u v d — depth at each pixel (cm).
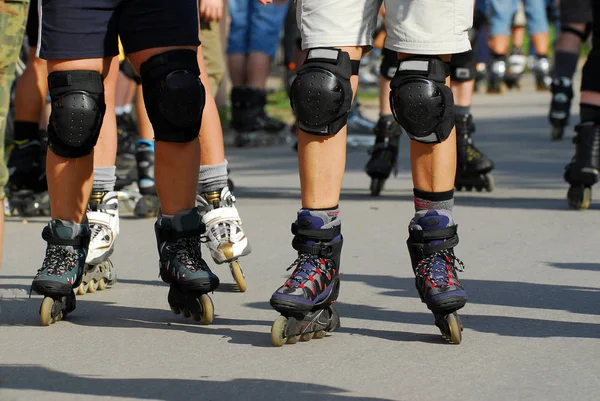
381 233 1112
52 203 727
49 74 698
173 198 723
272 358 633
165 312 766
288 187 1537
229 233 830
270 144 2214
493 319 730
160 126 706
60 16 684
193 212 725
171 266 718
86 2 685
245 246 833
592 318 731
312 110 645
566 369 606
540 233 1088
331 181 668
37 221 1230
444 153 670
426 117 650
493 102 3209
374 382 582
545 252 984
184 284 711
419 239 674
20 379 593
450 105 660
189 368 613
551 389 569
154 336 691
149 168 1225
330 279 670
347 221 1192
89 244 782
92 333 700
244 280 841
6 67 614
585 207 1245
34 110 1234
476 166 1401
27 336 693
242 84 2189
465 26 656
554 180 1548
